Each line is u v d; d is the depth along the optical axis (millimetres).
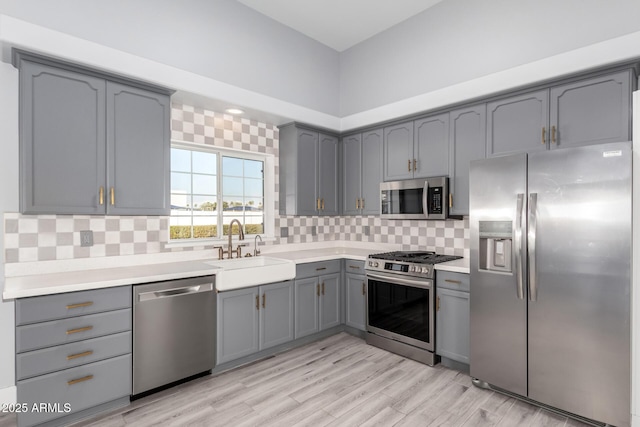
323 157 3924
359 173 3895
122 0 2432
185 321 2486
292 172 3682
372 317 3346
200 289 2555
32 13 2076
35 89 2080
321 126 3846
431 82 3266
